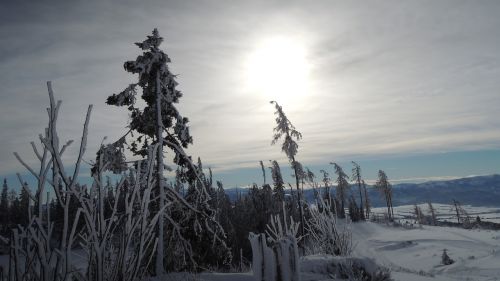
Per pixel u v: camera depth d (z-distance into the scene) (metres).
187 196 12.82
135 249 3.71
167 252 12.14
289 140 31.61
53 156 2.85
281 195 38.78
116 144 11.56
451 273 25.61
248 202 42.31
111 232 3.51
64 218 2.89
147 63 12.09
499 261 25.88
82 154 3.02
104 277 3.34
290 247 4.73
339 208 69.12
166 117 13.25
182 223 12.65
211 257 12.49
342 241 10.57
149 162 3.75
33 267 2.79
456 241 46.09
